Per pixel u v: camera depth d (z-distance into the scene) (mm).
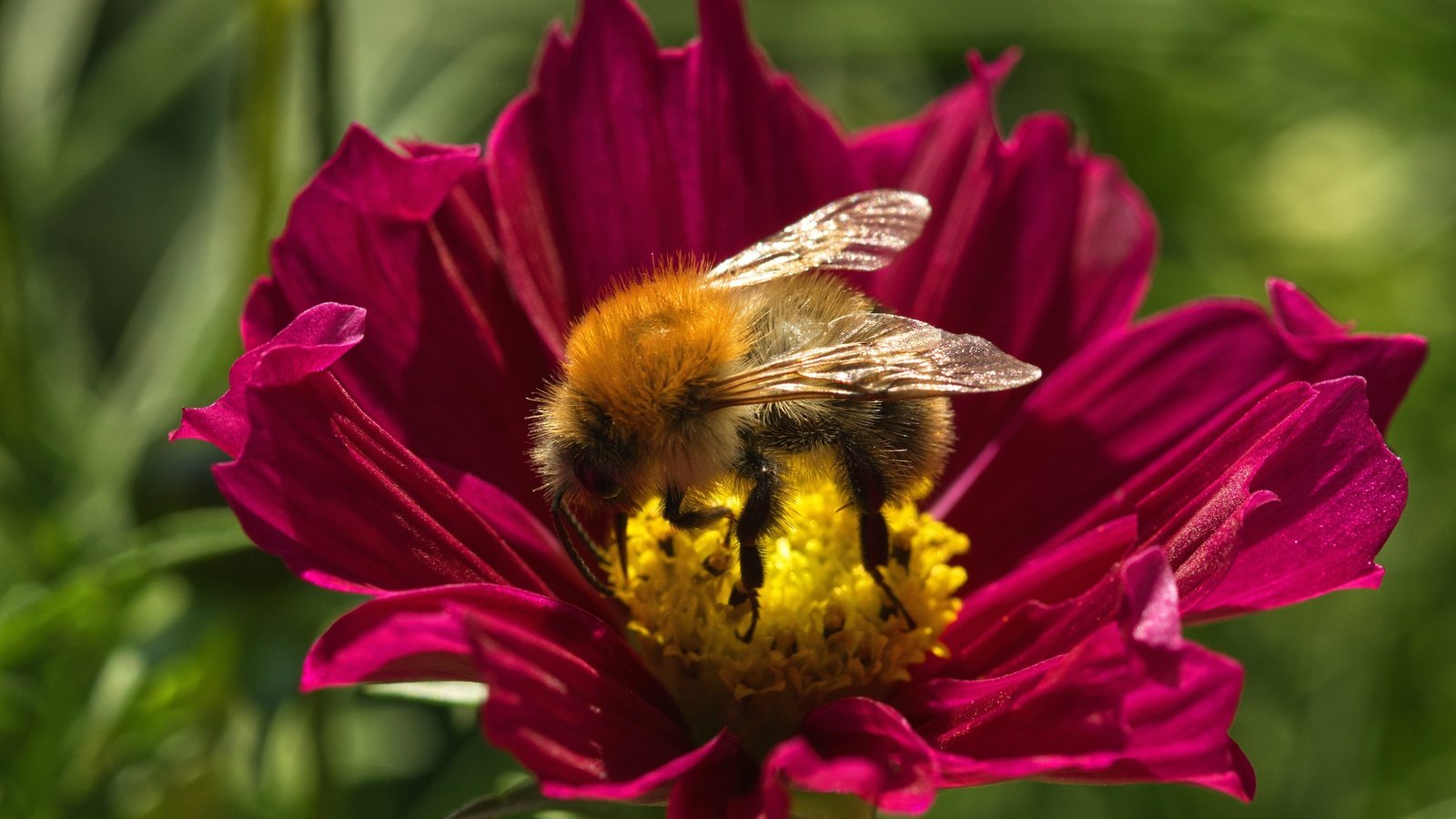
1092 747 106
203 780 131
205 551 127
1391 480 113
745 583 117
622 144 126
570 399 119
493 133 124
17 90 148
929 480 122
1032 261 129
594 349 119
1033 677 111
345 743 138
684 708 118
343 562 111
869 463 119
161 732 131
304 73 137
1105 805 148
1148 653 104
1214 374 126
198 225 145
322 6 133
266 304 117
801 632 118
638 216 126
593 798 106
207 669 131
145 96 149
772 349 119
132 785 132
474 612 107
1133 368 127
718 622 118
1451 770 149
